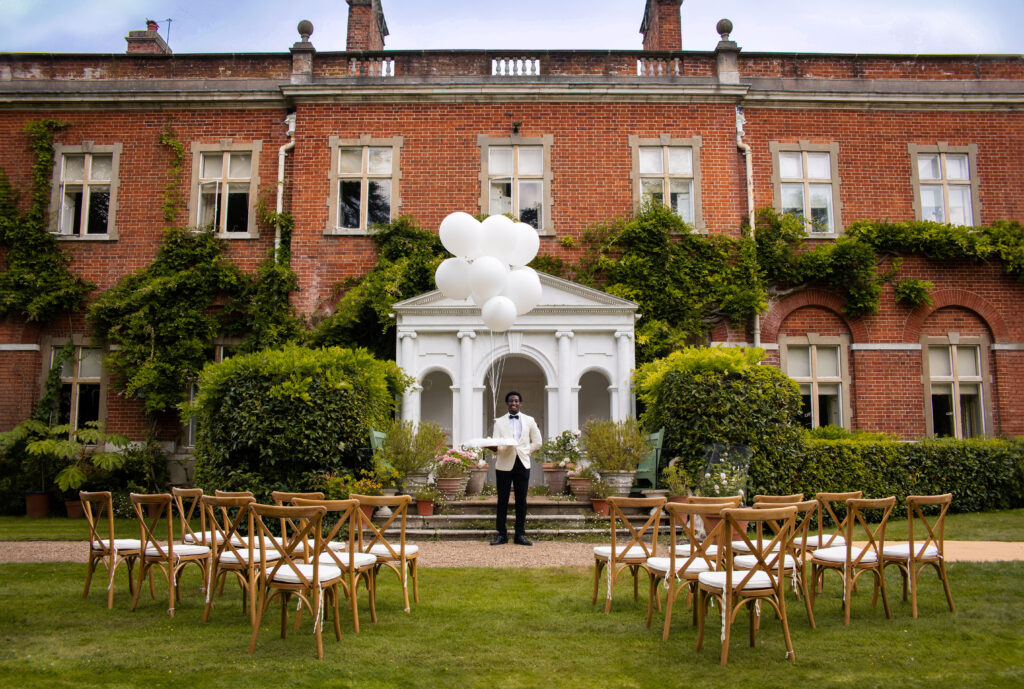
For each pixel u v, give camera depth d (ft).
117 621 19.39
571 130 50.34
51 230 50.14
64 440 45.27
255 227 50.29
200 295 48.60
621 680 14.89
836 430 45.27
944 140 51.57
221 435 36.86
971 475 40.70
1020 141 51.75
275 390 36.01
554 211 49.62
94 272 49.88
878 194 50.93
